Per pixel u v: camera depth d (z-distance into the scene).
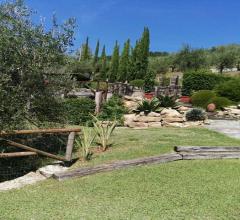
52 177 10.35
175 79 35.19
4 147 11.83
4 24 12.31
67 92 14.09
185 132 16.55
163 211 7.92
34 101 12.81
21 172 11.45
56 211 8.00
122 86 31.86
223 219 7.57
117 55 71.38
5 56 12.05
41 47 12.52
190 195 8.76
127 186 9.34
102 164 10.64
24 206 8.33
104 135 13.15
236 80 29.62
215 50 72.69
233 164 11.34
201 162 11.43
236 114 23.92
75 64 13.66
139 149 12.70
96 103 21.41
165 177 9.97
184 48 67.88
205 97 27.56
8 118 11.62
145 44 57.75
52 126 13.46
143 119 18.86
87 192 9.04
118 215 7.75
